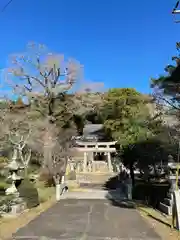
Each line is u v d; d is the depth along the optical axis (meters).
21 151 21.23
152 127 16.55
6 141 22.62
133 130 17.56
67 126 25.77
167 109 13.05
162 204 11.57
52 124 24.05
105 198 17.50
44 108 25.27
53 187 19.11
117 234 7.39
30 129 22.80
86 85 27.09
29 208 11.98
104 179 33.09
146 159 17.20
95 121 56.03
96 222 9.18
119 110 43.09
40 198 14.74
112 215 10.75
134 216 10.49
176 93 11.70
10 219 9.52
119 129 40.56
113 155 46.22
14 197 11.02
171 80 11.31
